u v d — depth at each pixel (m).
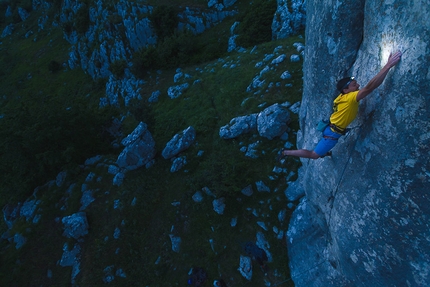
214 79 24.92
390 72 4.96
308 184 9.33
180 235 14.70
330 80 7.16
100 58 37.47
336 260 8.68
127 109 30.41
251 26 29.22
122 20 37.12
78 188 18.20
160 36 36.41
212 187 14.80
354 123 6.09
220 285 12.62
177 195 16.19
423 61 4.27
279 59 20.77
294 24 25.58
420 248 5.04
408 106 4.63
